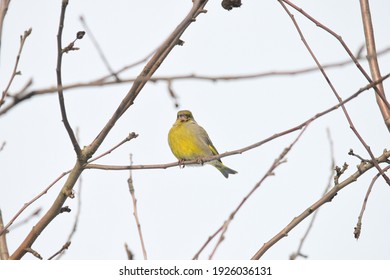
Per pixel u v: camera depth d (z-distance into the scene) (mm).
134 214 8031
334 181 8664
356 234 7879
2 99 6352
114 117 8828
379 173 8102
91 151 8969
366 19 9328
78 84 4816
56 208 8938
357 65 7645
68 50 7453
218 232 7227
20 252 8664
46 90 4719
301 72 5211
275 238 8172
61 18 7133
